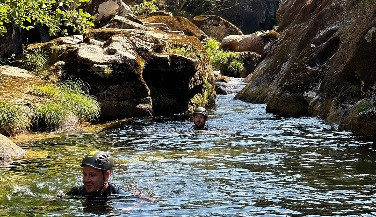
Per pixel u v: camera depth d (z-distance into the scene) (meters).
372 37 13.63
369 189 7.56
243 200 7.06
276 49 22.95
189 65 17.52
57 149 10.87
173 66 17.28
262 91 19.70
